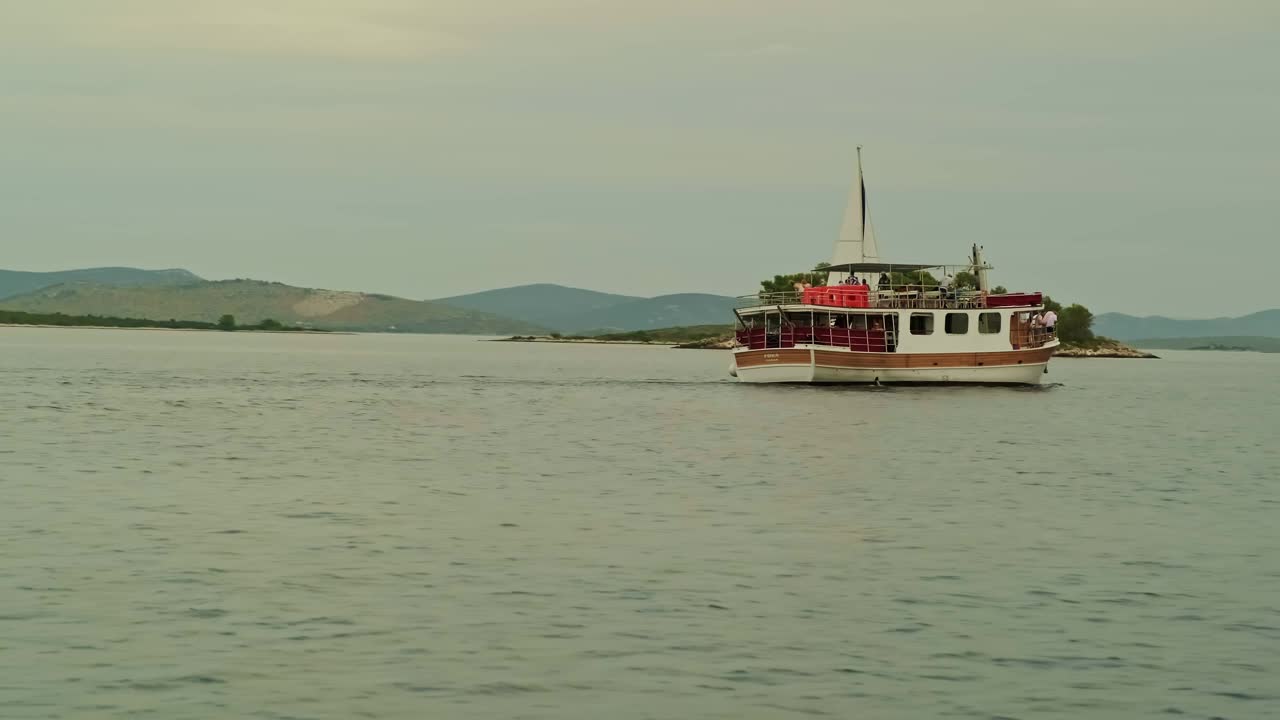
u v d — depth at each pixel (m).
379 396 101.44
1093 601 29.75
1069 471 55.03
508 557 33.59
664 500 44.28
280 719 21.23
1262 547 36.78
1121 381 156.75
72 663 23.83
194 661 24.08
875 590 30.48
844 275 116.06
